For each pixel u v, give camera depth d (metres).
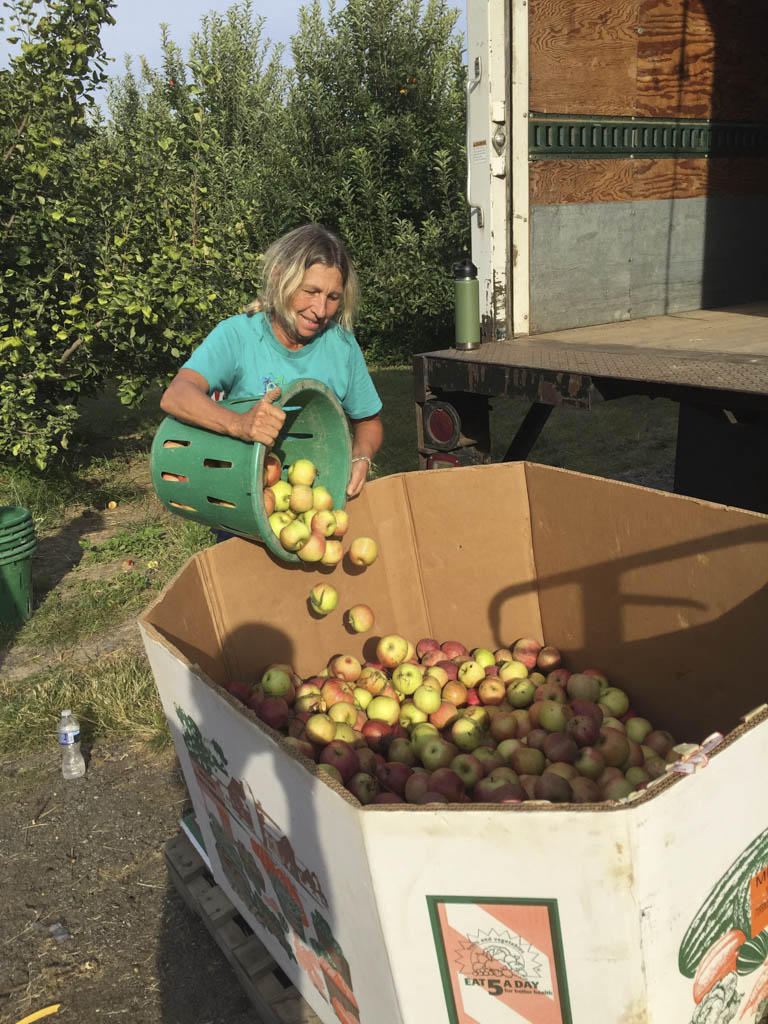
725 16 5.86
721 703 2.62
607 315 5.54
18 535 4.90
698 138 5.92
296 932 2.01
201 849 2.64
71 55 7.41
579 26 4.91
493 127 4.55
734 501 4.21
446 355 4.30
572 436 8.34
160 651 2.08
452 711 2.88
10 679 4.37
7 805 3.39
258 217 9.34
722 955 1.69
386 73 12.47
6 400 6.98
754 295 6.79
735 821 1.58
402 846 1.45
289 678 2.78
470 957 1.54
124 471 8.20
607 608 2.96
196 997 2.47
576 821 1.35
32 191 7.23
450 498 3.21
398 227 12.42
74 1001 2.49
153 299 7.40
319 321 2.69
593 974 1.49
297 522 2.73
